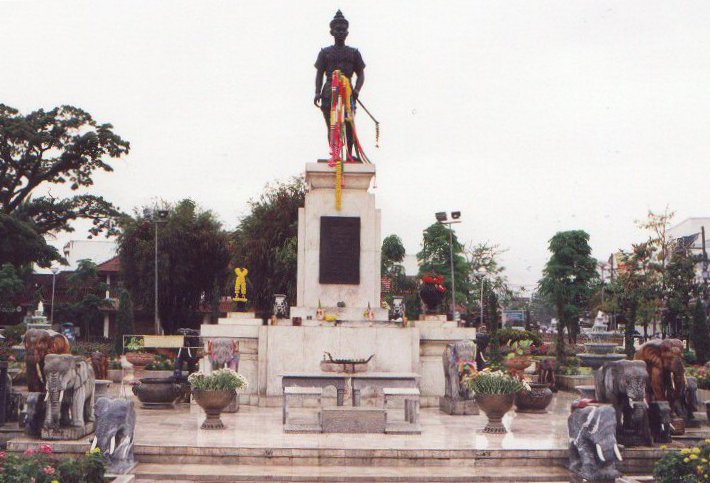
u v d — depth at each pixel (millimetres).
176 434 12281
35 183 44438
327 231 17750
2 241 38656
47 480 7547
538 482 10273
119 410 10297
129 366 23938
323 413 12617
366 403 16391
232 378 12977
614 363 11352
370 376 13797
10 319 45250
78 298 45781
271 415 14953
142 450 10961
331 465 10883
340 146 17969
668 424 11539
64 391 11070
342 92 18125
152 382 16328
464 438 12133
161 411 15945
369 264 17734
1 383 12352
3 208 43781
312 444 11336
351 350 16672
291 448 10953
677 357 12445
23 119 42344
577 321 45625
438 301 18812
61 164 44000
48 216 44531
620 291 35688
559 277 45719
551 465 11023
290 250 37750
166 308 46219
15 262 39875
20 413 12227
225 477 10117
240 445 11148
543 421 14477
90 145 43500
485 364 18078
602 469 10203
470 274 53062
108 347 33312
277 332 16688
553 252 46312
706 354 27562
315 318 17266
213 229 46156
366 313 17250
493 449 11062
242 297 18594
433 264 46094
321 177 17922
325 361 14094
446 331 17578
